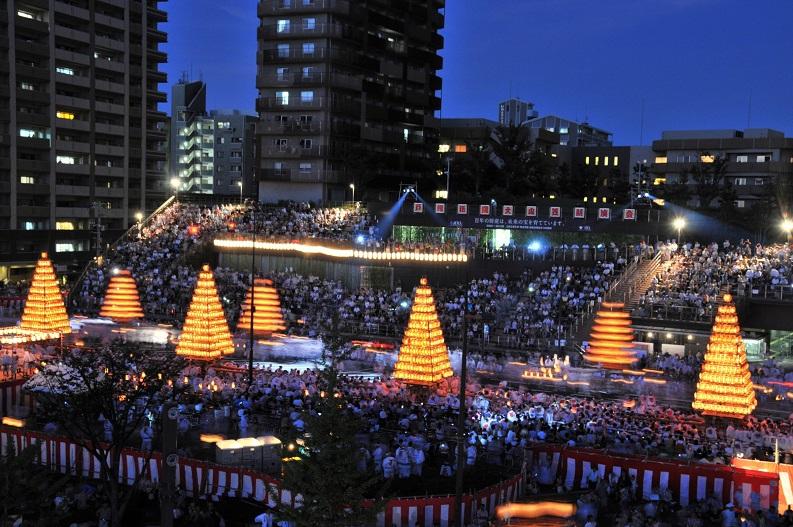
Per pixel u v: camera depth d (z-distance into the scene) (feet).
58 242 402.31
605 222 273.54
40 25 388.16
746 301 216.13
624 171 481.46
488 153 373.81
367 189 384.88
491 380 188.44
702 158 400.67
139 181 444.55
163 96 459.32
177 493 102.32
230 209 332.60
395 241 277.85
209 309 180.24
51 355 167.63
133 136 436.76
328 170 368.68
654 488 107.45
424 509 93.61
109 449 101.50
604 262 253.24
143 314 257.75
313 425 77.25
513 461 119.24
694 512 101.30
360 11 373.20
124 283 256.11
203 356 177.99
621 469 109.60
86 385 110.01
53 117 399.03
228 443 116.16
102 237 419.74
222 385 156.35
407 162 402.93
